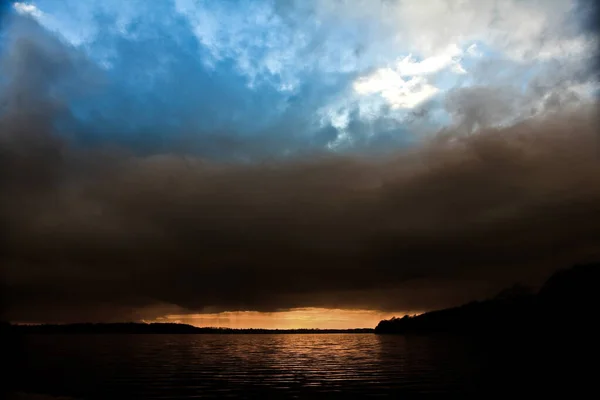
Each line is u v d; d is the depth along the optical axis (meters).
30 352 97.88
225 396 36.66
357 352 95.56
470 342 123.38
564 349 86.00
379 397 36.19
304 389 40.38
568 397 37.03
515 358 70.75
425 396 36.94
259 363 68.56
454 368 57.66
